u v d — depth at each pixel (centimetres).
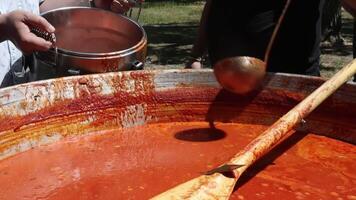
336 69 557
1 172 168
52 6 255
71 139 196
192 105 214
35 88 187
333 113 197
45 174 167
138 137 198
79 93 197
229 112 213
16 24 183
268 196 154
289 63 242
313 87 201
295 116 171
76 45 222
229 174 145
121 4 247
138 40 213
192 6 1210
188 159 178
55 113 193
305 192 157
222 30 240
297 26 238
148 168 171
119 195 154
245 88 185
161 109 213
